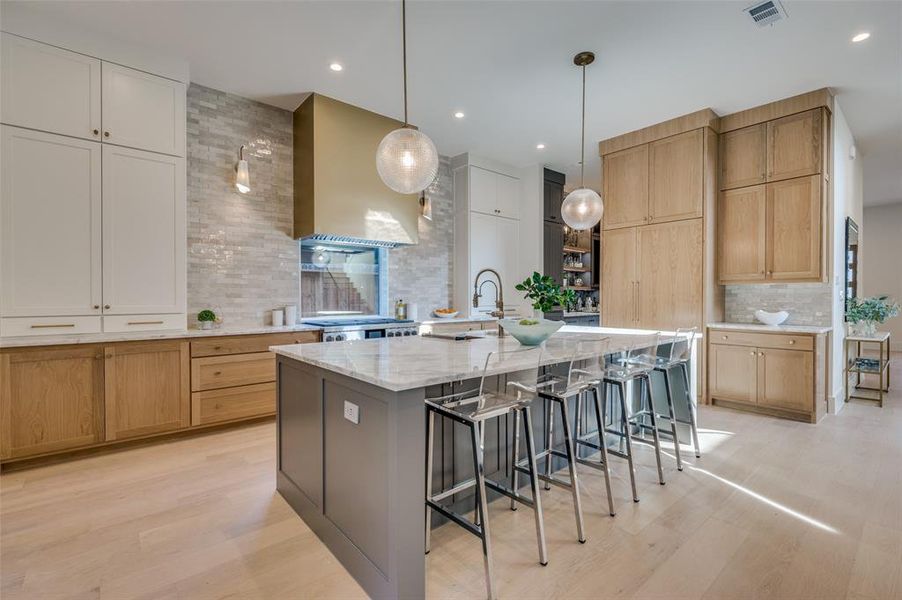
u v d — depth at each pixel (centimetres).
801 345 362
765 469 268
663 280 441
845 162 436
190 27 285
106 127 293
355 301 468
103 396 285
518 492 236
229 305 375
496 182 564
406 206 438
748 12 267
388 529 150
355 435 170
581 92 374
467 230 535
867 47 304
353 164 400
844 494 234
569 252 710
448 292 548
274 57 321
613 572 169
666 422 321
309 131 382
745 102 394
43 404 266
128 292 303
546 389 228
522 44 303
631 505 223
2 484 246
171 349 309
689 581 164
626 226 470
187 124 354
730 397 402
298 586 164
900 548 184
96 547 187
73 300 283
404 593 150
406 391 150
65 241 280
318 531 197
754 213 407
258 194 391
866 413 394
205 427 337
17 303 265
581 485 247
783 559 177
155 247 313
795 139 384
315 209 377
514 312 578
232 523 207
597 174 632
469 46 306
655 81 355
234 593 160
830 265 384
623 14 271
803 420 369
